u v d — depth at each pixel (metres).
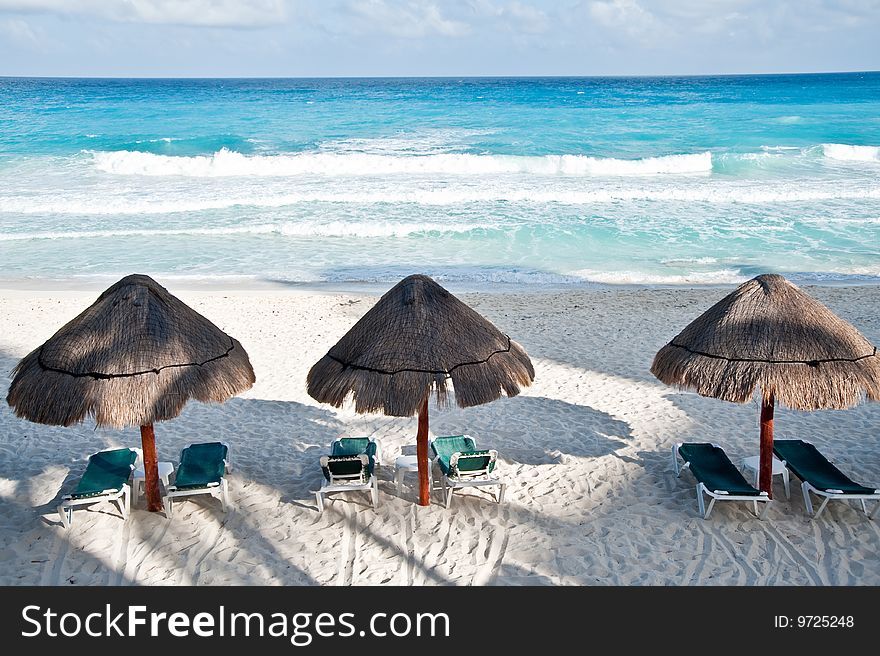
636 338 12.65
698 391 6.50
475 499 7.42
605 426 9.21
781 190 25.02
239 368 6.62
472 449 7.86
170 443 8.78
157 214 22.64
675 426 9.17
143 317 6.25
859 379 6.26
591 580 6.11
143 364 6.05
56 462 8.27
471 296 15.32
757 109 55.53
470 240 20.12
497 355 6.55
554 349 12.10
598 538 6.70
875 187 25.45
